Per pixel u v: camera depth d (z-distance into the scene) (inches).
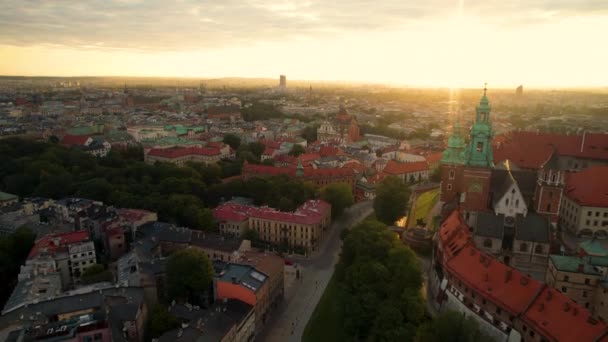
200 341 4717.0
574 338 3833.7
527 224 5935.0
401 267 5516.7
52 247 6924.2
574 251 6023.6
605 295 4680.1
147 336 5374.0
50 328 4795.8
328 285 6830.7
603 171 7071.9
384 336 4761.3
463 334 4266.7
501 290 4677.7
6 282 6727.4
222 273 6003.9
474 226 6786.4
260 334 5679.1
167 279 6082.7
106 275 6363.2
